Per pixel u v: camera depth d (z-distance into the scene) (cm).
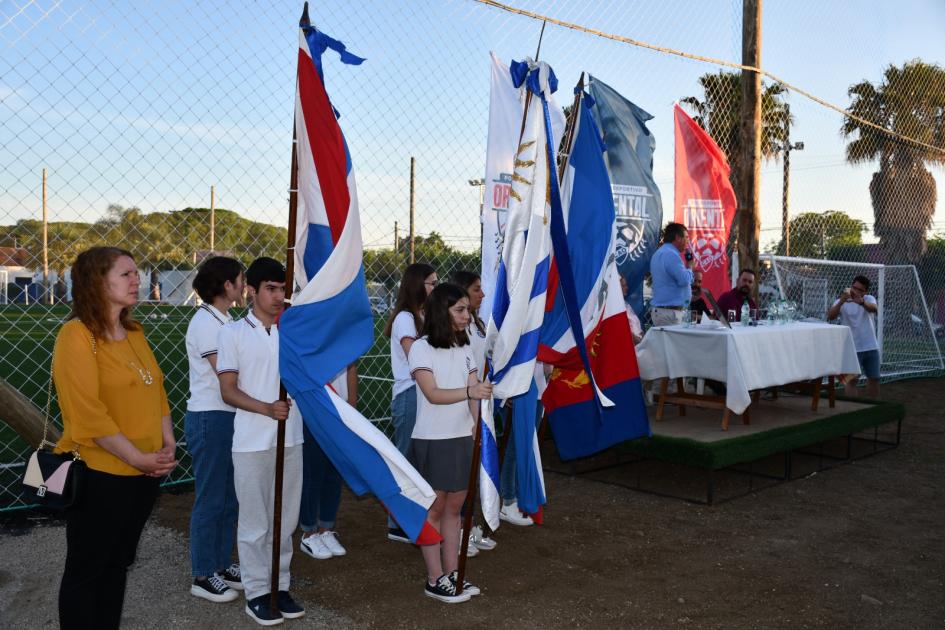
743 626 369
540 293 391
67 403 268
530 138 389
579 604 391
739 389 609
